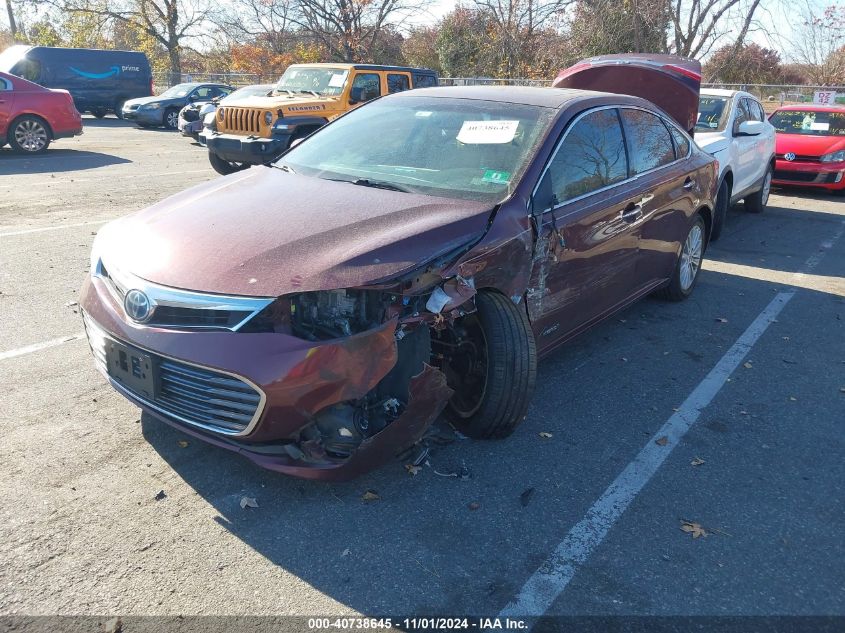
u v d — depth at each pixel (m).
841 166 12.49
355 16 35.06
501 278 3.61
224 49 42.12
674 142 5.80
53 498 3.17
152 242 3.37
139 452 3.56
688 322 5.99
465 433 3.82
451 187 3.95
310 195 3.82
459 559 2.93
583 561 2.95
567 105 4.48
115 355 3.21
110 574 2.74
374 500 3.28
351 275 2.95
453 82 25.73
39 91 14.63
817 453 3.93
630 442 3.95
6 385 4.17
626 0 21.38
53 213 8.77
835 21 24.83
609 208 4.52
